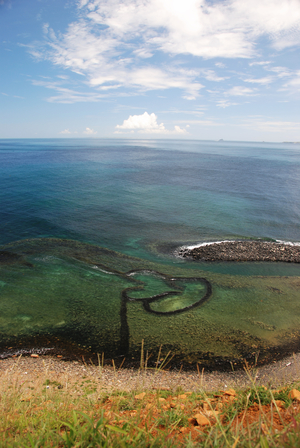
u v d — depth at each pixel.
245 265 23.02
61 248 24.30
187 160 126.12
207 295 17.23
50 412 4.82
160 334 13.15
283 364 11.14
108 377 10.02
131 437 2.91
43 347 12.05
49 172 70.75
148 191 52.22
